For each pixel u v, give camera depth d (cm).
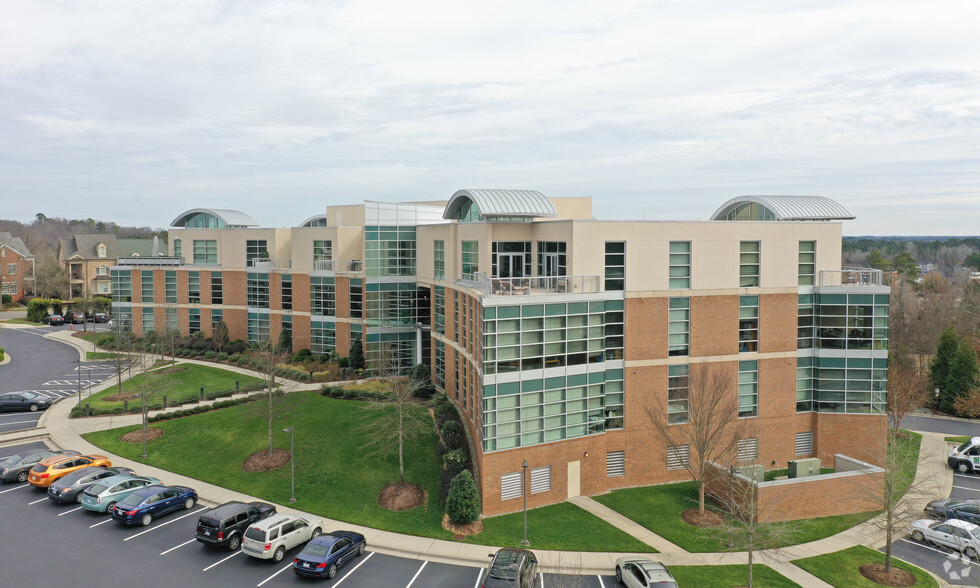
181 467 3616
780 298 3728
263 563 2630
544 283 3669
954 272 12775
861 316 3747
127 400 4581
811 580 2591
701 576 2595
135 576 2481
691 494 3434
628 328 3475
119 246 11356
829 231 3797
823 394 3803
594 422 3428
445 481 3225
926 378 5506
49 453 3575
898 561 2773
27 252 11125
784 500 3142
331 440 3831
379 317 5234
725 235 3606
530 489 3250
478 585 2480
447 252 4372
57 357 6338
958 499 3334
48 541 2744
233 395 4703
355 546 2681
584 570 2633
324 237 5672
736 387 3681
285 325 6016
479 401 3303
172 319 6619
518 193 3816
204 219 6888
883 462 3594
